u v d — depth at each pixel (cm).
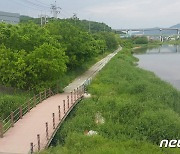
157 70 7006
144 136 2098
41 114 2412
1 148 1717
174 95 3506
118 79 4394
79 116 2495
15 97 2680
